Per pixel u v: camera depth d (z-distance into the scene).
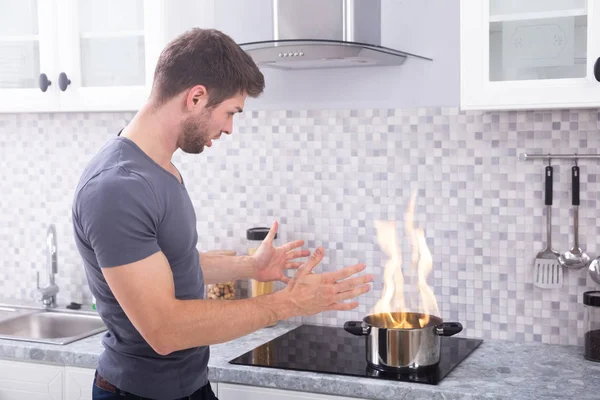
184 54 1.70
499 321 2.51
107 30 2.65
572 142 2.39
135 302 1.60
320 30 2.30
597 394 1.93
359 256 2.66
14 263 3.16
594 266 2.33
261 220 2.79
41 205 3.12
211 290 2.76
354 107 2.64
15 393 2.46
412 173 2.58
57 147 3.07
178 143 1.77
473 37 2.17
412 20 2.55
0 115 3.14
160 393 1.81
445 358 2.27
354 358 2.28
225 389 2.21
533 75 2.13
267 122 2.76
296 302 1.72
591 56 2.05
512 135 2.46
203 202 2.88
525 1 2.12
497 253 2.50
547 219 2.42
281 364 2.21
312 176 2.71
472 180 2.51
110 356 1.83
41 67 2.73
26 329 2.90
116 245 1.59
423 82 2.55
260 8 2.75
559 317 2.45
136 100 2.61
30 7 2.73
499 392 1.95
